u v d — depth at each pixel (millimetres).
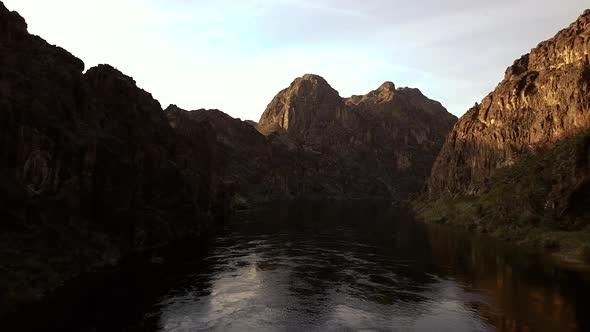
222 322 33562
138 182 61188
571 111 90000
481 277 48438
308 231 85500
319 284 45219
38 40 59844
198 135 106500
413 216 125250
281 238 75500
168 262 52688
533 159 92312
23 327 30141
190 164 85625
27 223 41219
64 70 55562
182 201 73875
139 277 44656
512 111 112188
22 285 35406
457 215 100125
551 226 69062
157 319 33500
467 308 37750
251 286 43875
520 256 59812
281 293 41688
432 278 48000
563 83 95875
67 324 31312
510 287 44312
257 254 60125
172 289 41625
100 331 30469
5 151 42000
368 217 120062
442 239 76188
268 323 33656
